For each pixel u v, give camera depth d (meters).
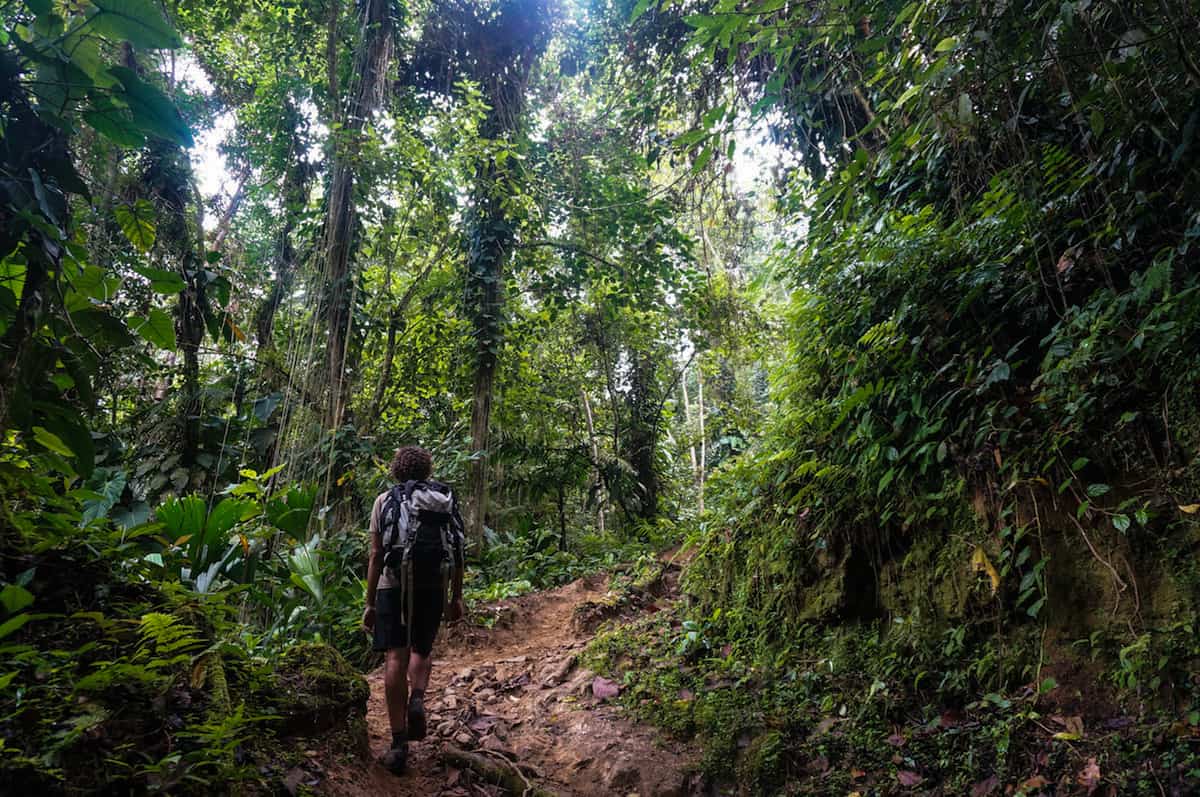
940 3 2.24
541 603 6.71
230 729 1.99
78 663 1.99
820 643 3.58
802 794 2.77
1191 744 2.11
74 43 1.63
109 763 1.78
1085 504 2.58
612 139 9.62
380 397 9.61
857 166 2.48
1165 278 2.38
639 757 3.27
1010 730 2.53
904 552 3.44
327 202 7.82
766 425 5.05
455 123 8.49
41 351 1.75
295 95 8.89
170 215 6.11
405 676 3.03
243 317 6.70
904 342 3.48
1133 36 2.06
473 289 9.52
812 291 4.45
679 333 11.50
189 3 7.95
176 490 5.07
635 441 12.00
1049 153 2.98
